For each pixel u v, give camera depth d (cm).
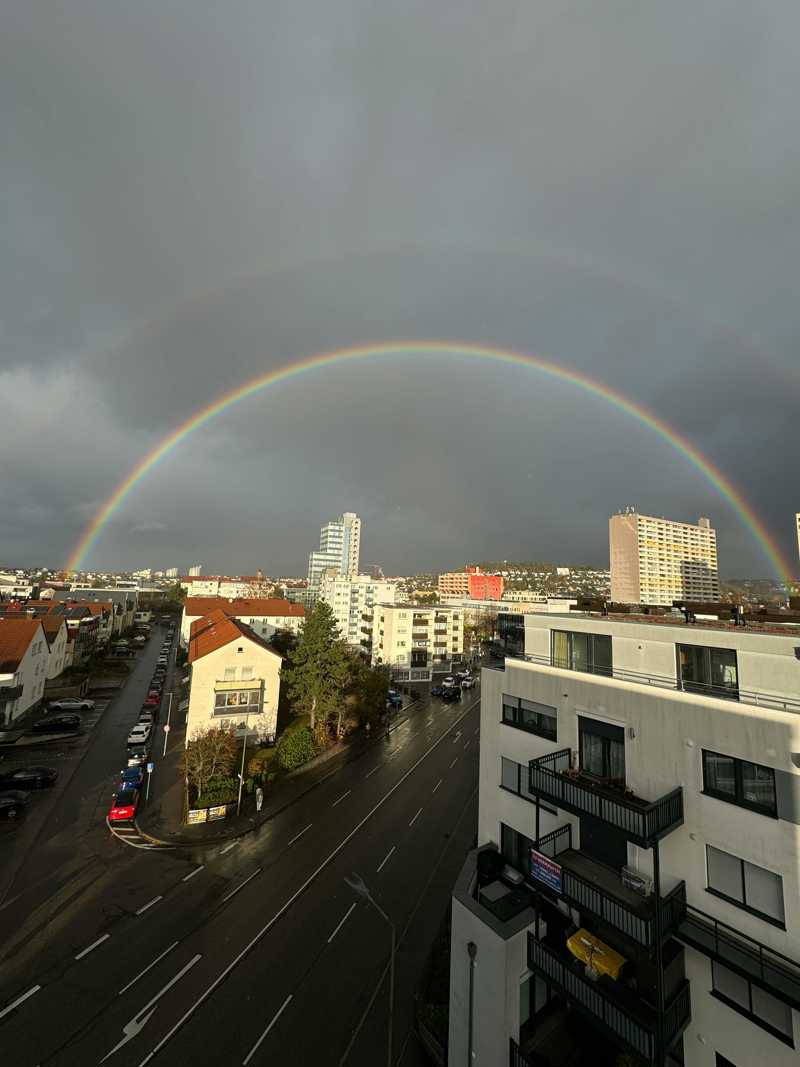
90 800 3609
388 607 9819
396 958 2162
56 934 2231
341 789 4016
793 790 1150
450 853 3048
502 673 2020
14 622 5725
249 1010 1873
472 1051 1542
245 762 4181
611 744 1580
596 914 1366
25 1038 1716
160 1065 1647
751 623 1917
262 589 19012
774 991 1091
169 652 9875
